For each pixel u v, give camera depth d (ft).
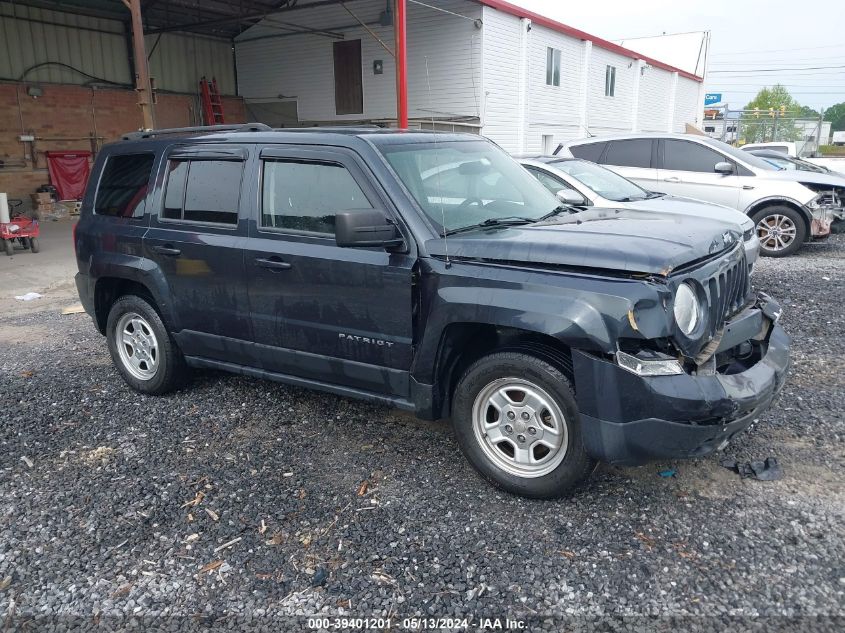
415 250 12.25
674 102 115.44
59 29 61.00
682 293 10.57
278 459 13.82
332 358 13.64
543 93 75.05
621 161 35.99
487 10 63.57
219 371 19.19
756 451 13.23
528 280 11.10
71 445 14.78
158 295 16.14
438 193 13.19
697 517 11.16
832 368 17.60
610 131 93.25
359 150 13.12
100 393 17.85
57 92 60.80
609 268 10.57
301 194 13.82
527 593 9.57
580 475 11.26
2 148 57.31
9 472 13.64
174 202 15.92
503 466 12.05
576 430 11.07
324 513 11.76
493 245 11.59
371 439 14.60
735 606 9.12
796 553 10.14
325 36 72.74
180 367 16.99
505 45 67.26
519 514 11.50
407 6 66.69
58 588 10.07
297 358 14.17
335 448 14.21
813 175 34.37
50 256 39.86
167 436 15.06
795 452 13.14
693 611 9.06
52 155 60.44
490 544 10.69
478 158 15.08
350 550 10.69
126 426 15.69
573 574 9.91
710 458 13.04
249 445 14.48
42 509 12.19
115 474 13.39
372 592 9.73
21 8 57.98
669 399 10.16
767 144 78.95
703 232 12.15
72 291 31.73
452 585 9.80
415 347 12.46
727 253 12.26
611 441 10.57
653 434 10.34
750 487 12.00
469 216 13.23
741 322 11.89
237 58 79.77
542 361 11.23
